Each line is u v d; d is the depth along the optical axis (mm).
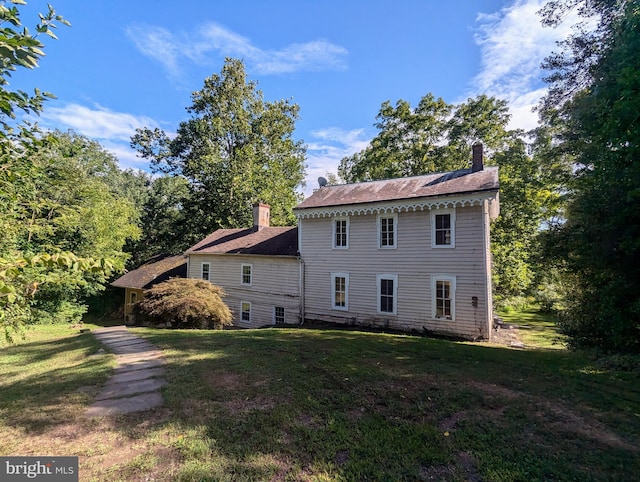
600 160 8094
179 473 3080
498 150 26812
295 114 32281
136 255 33656
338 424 4047
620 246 7457
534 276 21688
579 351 8211
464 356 7562
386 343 9023
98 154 38375
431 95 27641
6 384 5855
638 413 4359
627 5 7387
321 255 15883
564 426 3992
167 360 7219
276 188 28453
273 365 6621
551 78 11703
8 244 4375
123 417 4301
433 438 3709
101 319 25906
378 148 29797
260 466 3199
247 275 18703
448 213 12758
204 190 29281
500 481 2949
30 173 3750
